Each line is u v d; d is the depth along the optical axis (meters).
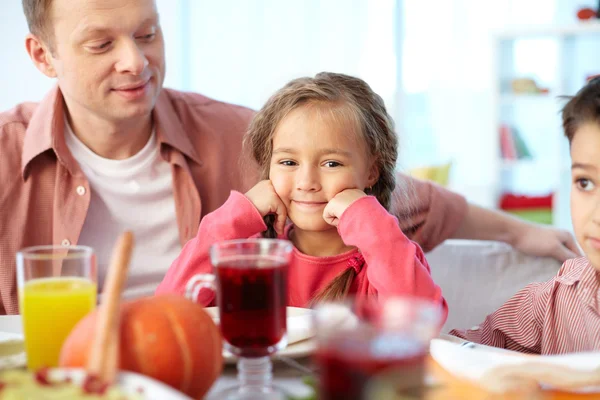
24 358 0.96
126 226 1.84
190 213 1.85
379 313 0.73
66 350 0.81
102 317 0.76
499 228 1.99
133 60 1.61
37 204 1.79
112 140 1.78
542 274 1.89
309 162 1.48
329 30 4.97
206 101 2.03
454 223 1.95
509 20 5.29
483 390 0.86
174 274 1.46
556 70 5.22
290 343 1.02
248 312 0.90
